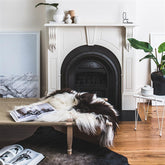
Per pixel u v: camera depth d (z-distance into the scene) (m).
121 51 3.25
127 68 3.26
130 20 3.19
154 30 3.48
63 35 3.21
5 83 3.51
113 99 3.36
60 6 3.19
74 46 3.24
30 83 3.52
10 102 2.41
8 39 3.47
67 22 3.11
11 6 3.47
